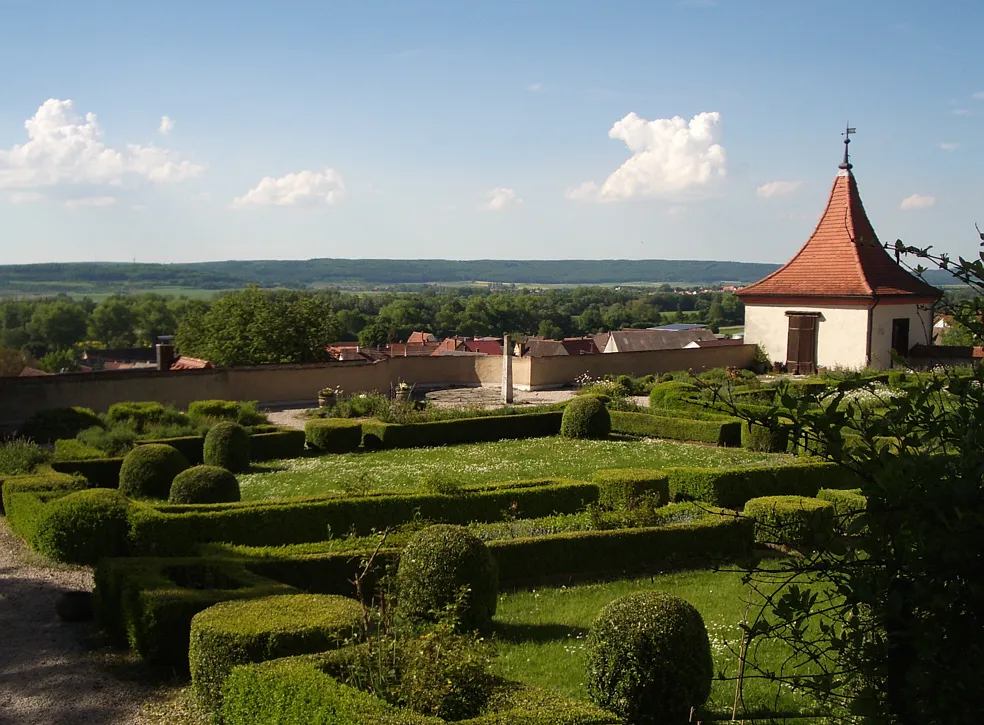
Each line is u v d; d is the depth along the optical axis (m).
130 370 30.61
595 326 113.12
